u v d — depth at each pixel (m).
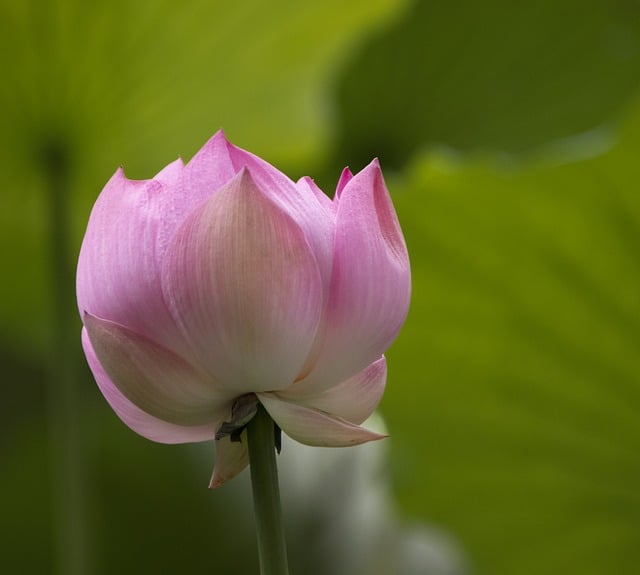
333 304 1.08
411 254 1.92
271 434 1.08
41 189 2.23
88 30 1.93
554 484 2.02
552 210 1.80
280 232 1.06
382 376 1.11
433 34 2.48
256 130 2.41
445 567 2.46
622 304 1.83
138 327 1.08
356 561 2.59
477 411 2.01
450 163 1.80
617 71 2.62
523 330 1.92
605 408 1.92
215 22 2.04
